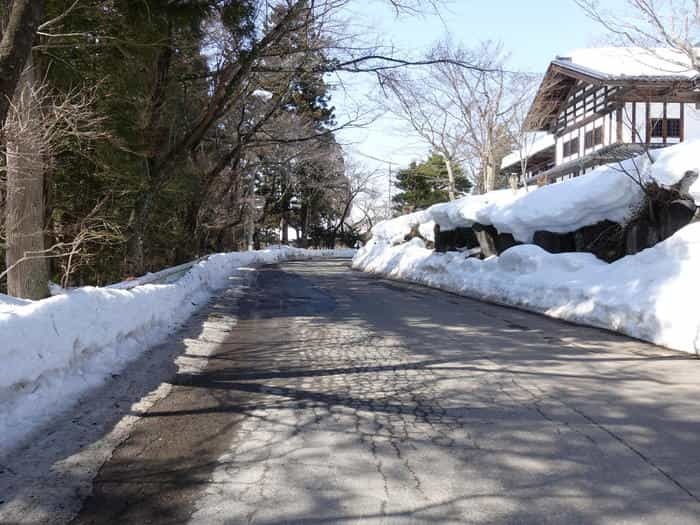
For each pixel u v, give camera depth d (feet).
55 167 34.96
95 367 21.62
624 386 20.61
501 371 23.07
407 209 164.04
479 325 34.99
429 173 158.30
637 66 96.68
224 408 18.61
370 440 15.62
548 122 118.42
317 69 54.90
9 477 13.14
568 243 49.34
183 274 49.11
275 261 143.74
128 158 48.44
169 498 12.35
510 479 13.10
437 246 73.41
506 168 150.71
